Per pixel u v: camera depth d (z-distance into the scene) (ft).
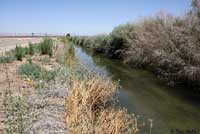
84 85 22.22
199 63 31.99
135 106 26.03
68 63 38.22
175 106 26.89
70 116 15.62
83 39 136.05
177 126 21.11
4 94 19.06
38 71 28.09
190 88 35.09
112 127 15.65
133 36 63.36
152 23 53.26
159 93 32.37
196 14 33.47
